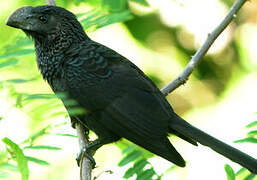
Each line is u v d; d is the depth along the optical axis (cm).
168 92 820
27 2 960
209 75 1412
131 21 1349
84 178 703
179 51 1384
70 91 794
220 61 1412
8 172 443
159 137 734
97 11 705
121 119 761
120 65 812
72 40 830
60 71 809
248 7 1397
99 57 809
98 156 1152
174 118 766
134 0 708
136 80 798
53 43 817
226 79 1400
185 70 820
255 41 1401
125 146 788
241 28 1415
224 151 686
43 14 802
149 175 627
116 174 668
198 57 824
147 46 1371
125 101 771
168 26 1379
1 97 436
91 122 785
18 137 638
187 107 1398
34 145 529
